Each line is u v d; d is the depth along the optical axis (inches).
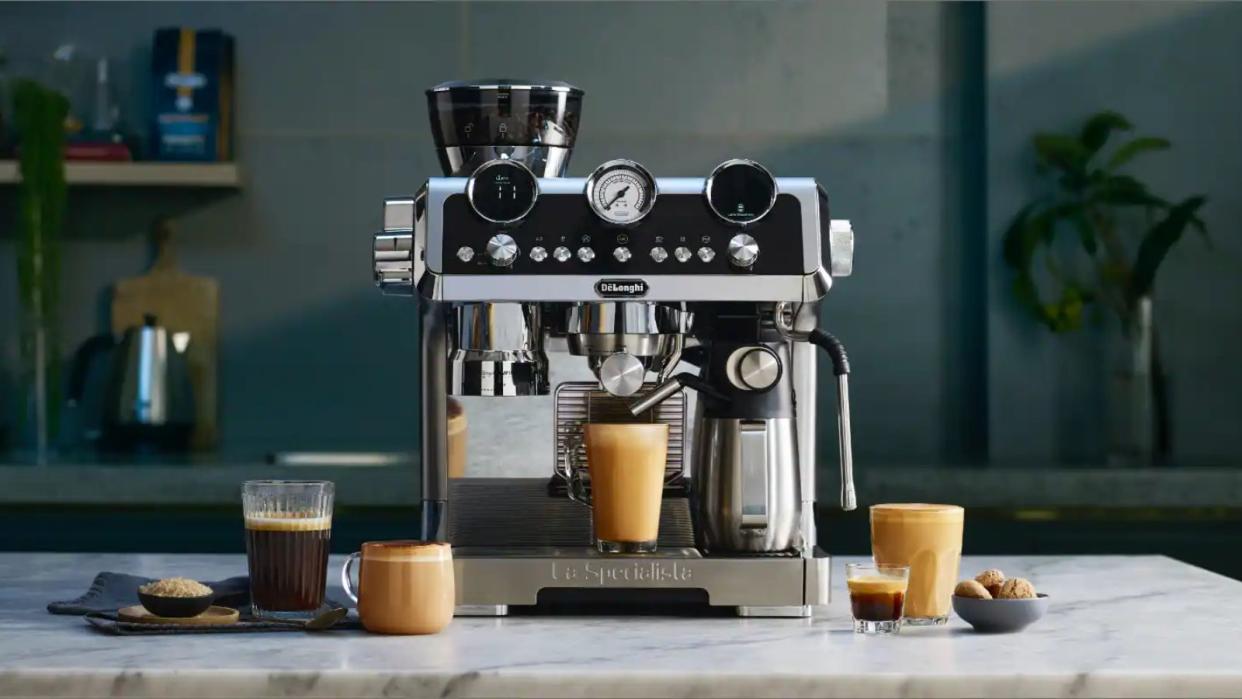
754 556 57.2
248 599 59.2
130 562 73.0
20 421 136.3
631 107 139.1
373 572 52.2
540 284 56.0
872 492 113.8
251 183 140.4
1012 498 113.7
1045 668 46.7
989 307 133.6
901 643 51.2
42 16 139.5
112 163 134.1
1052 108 133.0
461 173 63.9
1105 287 132.0
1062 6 132.9
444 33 139.5
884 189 139.5
